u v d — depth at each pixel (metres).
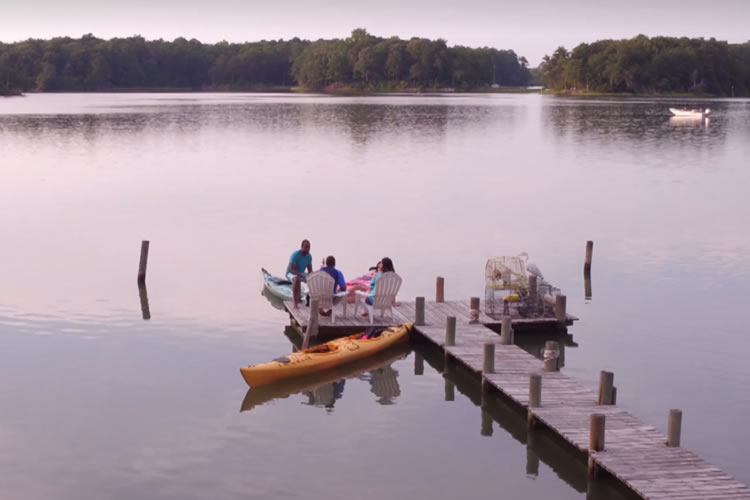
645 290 24.36
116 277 25.16
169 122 91.12
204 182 45.22
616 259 28.06
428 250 29.08
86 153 58.81
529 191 43.03
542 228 33.09
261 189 42.78
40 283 24.38
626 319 21.64
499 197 40.91
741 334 20.38
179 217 34.75
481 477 13.59
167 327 20.70
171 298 23.08
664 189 43.94
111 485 13.03
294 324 20.97
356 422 15.70
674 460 12.84
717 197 41.19
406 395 17.17
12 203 37.78
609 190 43.53
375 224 33.59
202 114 106.62
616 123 94.75
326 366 18.30
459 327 20.39
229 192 41.66
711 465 12.73
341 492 12.98
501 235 31.69
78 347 19.16
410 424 15.69
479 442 14.93
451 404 16.72
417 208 37.44
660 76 185.62
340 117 102.44
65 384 16.97
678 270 26.62
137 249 28.91
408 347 20.14
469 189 43.56
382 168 52.25
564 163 55.66
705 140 73.00
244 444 14.59
